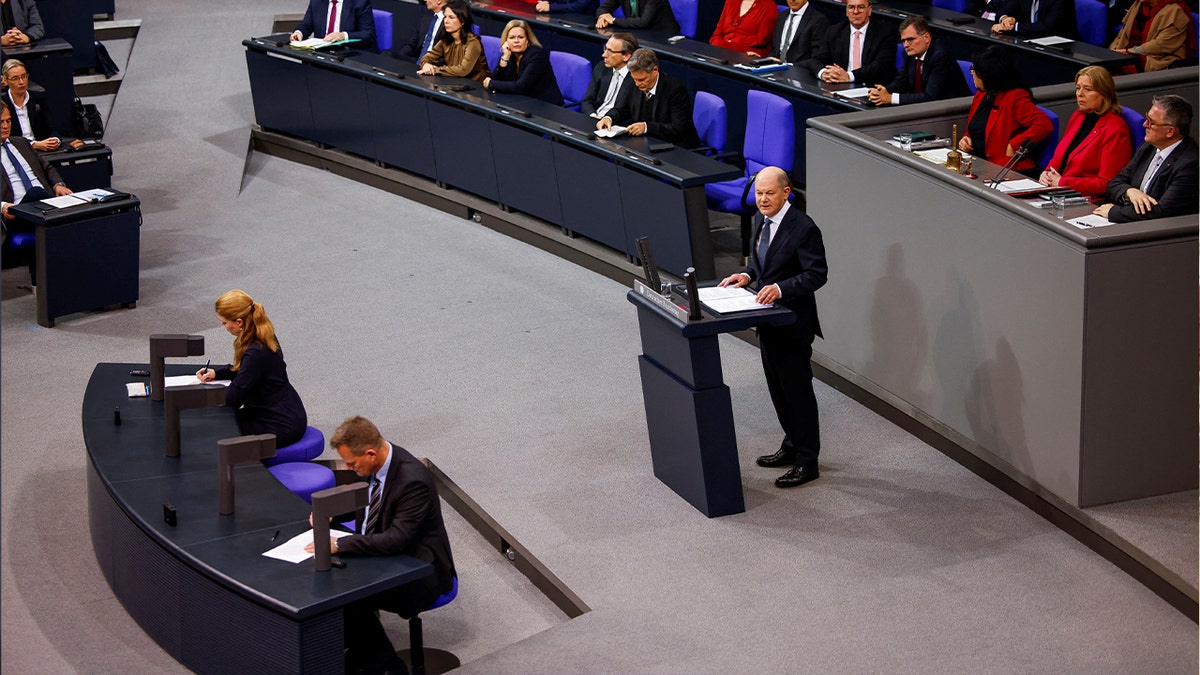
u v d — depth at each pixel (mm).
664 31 26469
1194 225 12484
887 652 11625
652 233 19828
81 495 15258
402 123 25062
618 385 17469
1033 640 11711
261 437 12391
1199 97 17922
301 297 20781
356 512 13055
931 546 13312
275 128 28219
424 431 16375
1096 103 15445
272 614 10953
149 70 31312
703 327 13242
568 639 12008
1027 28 23406
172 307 20578
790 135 19766
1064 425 13125
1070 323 12758
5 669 12070
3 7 26078
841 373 16891
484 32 29250
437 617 12984
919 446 15445
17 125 22828
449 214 24578
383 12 28672
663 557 13359
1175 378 12914
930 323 15008
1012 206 13328
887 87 21141
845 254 16391
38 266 19656
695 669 11492
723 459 13922
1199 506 13102
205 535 11938
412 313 20047
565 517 14242
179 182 25953
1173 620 11930
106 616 12938
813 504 14250
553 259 22125
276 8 35781
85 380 18203
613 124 21375
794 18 23766
